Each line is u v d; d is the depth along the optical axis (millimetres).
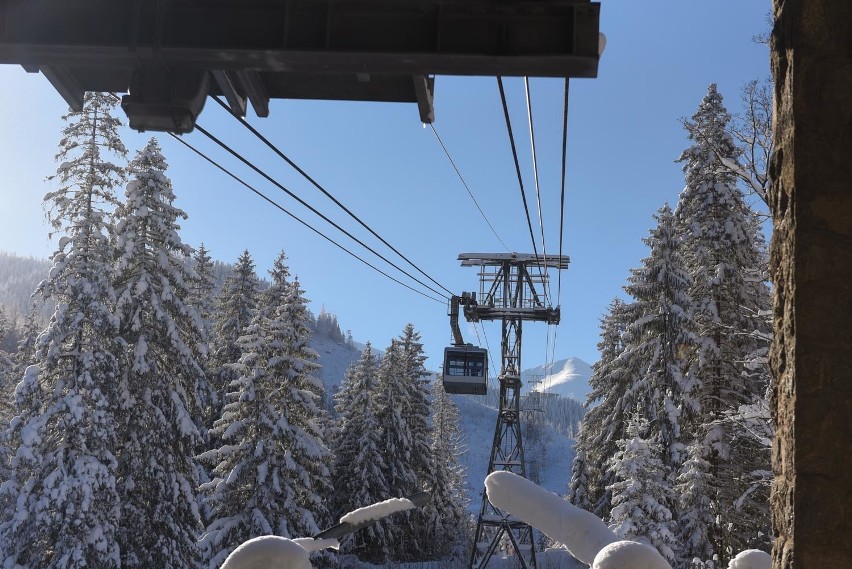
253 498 35844
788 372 3549
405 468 54000
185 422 32125
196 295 49344
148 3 6684
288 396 38469
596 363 50750
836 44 3631
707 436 28156
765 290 29375
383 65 6574
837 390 3363
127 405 30234
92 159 30891
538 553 48844
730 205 30234
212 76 7363
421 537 56438
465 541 62250
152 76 6918
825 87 3611
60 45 6652
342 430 53000
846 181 3521
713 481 27953
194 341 34219
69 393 28234
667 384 34875
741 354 29359
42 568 27422
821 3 3664
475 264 44000
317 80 7664
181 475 31484
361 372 53781
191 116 6938
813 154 3568
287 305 39469
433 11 6547
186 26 6691
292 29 6633
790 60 3707
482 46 6512
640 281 36875
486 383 41562
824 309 3436
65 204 30219
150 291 32344
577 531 2881
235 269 51938
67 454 27812
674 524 28609
